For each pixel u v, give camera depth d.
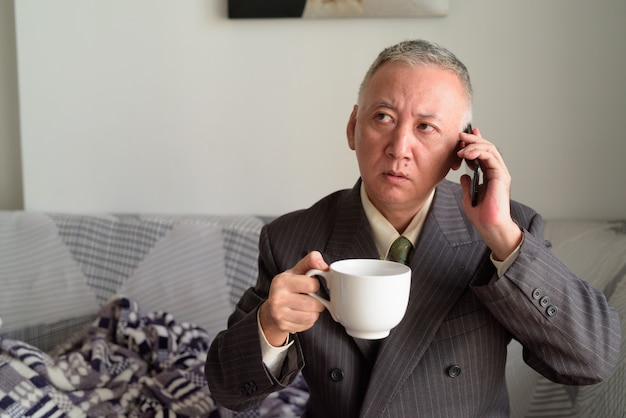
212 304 1.80
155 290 1.84
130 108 2.05
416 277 0.93
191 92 2.02
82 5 2.04
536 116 1.84
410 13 1.84
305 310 0.78
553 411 1.47
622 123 1.80
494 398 0.95
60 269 1.90
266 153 2.00
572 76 1.81
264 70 1.97
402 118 0.85
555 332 0.84
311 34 1.93
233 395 0.92
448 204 0.98
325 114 1.96
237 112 2.00
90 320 1.85
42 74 2.09
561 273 0.84
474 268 0.93
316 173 1.98
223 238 1.84
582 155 1.83
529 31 1.82
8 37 2.19
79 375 1.50
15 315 1.87
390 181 0.87
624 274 1.49
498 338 0.93
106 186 2.10
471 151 0.83
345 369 0.93
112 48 2.04
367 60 1.91
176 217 1.95
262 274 1.05
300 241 1.02
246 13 1.92
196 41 1.99
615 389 1.30
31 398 1.40
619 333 0.88
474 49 1.85
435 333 0.91
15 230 1.95
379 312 0.72
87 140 2.09
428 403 0.90
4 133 2.24
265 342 0.86
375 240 0.98
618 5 1.77
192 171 2.05
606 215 1.84
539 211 1.87
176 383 1.50
